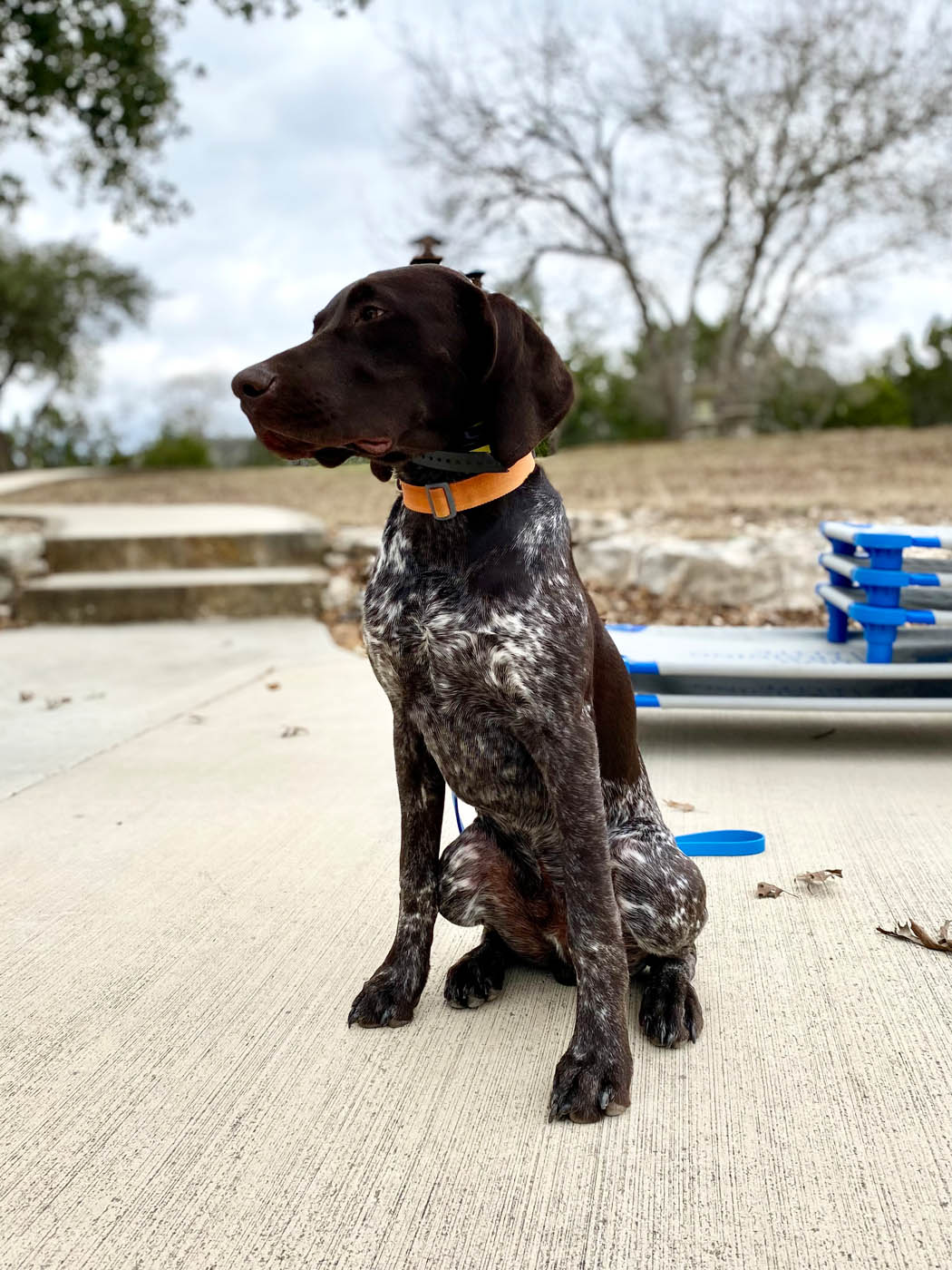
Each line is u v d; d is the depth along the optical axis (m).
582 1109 0.86
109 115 5.06
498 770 0.98
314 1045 0.99
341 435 0.86
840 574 2.18
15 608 3.56
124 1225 0.76
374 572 0.99
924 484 4.46
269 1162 0.82
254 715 2.28
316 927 1.24
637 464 6.32
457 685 0.95
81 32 4.83
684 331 13.84
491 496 0.93
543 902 1.04
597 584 3.24
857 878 1.34
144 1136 0.86
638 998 1.07
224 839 1.54
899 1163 0.80
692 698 1.90
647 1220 0.75
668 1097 0.89
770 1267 0.70
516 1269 0.71
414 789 1.03
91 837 1.56
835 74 11.88
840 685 2.02
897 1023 1.00
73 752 2.01
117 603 3.50
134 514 4.57
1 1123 0.88
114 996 1.09
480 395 0.92
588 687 0.96
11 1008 1.07
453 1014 1.05
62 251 14.52
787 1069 0.93
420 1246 0.73
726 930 1.21
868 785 1.75
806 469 5.44
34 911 1.30
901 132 11.85
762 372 14.31
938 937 1.14
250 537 3.74
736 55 12.08
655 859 1.01
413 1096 0.91
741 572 3.04
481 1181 0.79
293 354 0.85
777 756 1.94
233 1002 1.07
